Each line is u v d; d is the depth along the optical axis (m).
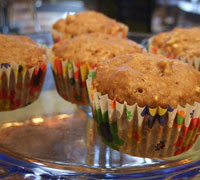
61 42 0.28
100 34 0.29
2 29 0.47
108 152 0.20
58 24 0.35
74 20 0.35
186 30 0.31
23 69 0.24
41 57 0.26
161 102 0.19
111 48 0.26
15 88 0.25
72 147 0.21
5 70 0.24
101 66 0.21
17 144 0.21
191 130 0.20
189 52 0.28
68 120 0.24
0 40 0.26
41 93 0.28
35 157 0.19
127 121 0.20
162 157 0.20
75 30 0.34
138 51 0.27
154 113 0.19
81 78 0.26
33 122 0.23
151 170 0.18
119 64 0.21
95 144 0.21
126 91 0.19
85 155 0.20
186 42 0.29
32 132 0.22
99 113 0.21
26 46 0.26
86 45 0.26
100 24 0.35
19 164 0.18
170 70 0.20
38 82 0.26
